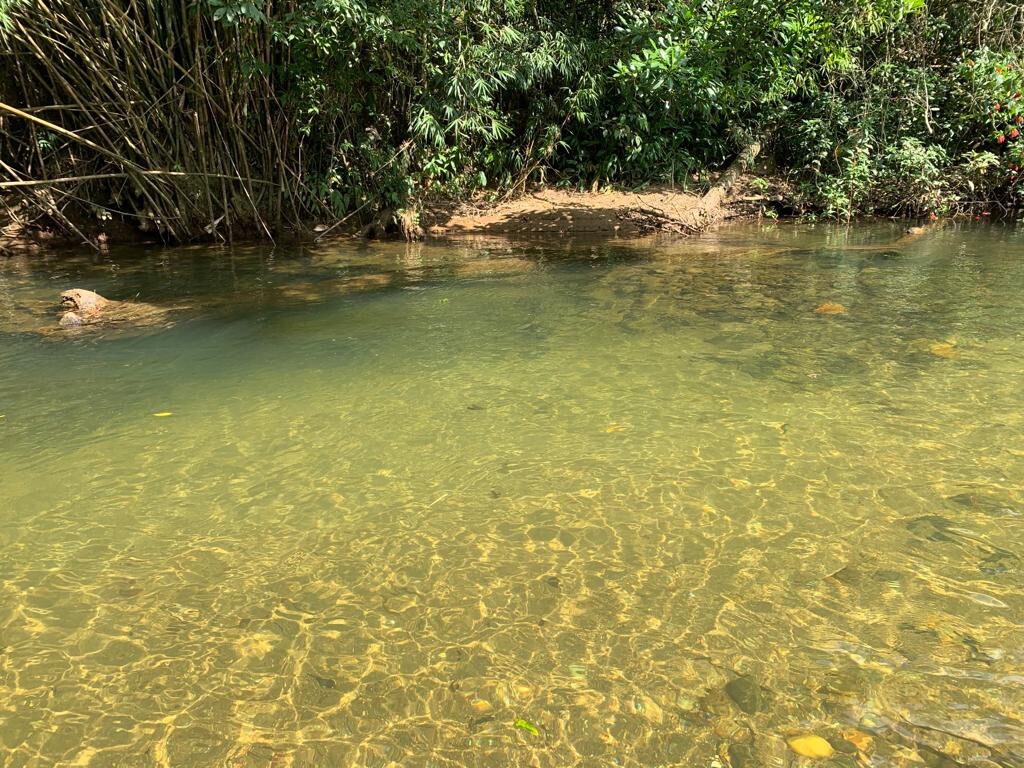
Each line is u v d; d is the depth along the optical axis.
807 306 5.35
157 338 4.79
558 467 2.96
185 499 2.75
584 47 10.23
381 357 4.35
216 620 2.10
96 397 3.76
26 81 8.08
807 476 2.84
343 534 2.52
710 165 11.47
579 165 10.86
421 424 3.39
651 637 2.01
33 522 2.60
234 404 3.65
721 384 3.80
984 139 10.32
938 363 4.04
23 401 3.70
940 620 2.03
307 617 2.11
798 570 2.27
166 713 1.77
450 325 5.03
